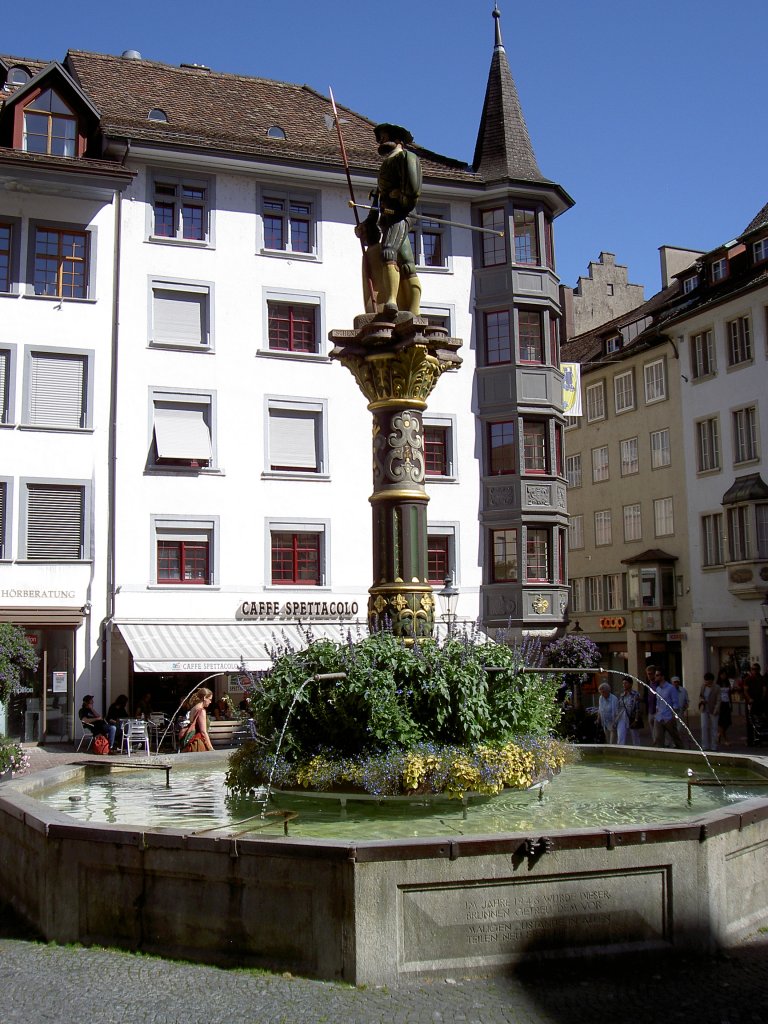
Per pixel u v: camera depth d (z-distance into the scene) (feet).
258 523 101.91
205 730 64.44
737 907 24.72
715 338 130.82
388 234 37.58
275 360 104.58
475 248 112.98
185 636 95.71
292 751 32.14
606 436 154.81
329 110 123.34
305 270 107.04
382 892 21.54
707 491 132.36
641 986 21.35
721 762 39.37
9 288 96.12
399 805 30.60
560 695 66.49
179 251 102.42
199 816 31.50
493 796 31.58
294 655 33.73
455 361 37.58
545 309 113.19
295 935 22.13
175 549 99.71
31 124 99.25
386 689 31.42
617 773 38.60
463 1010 20.06
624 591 150.00
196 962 22.97
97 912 24.66
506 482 109.91
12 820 28.19
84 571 95.66
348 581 104.47
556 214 118.11
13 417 94.89
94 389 97.71
